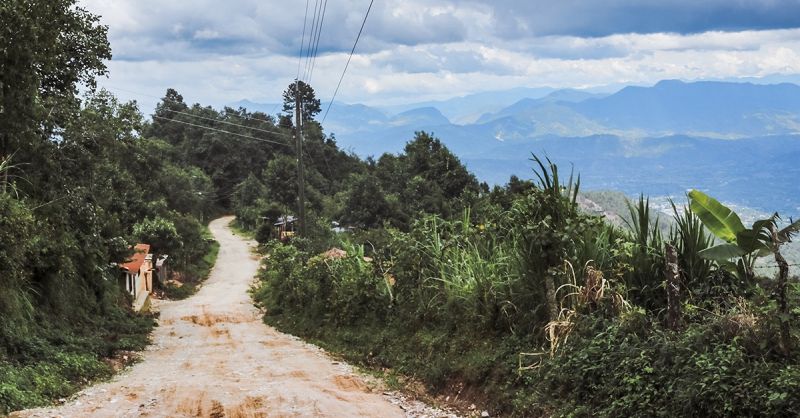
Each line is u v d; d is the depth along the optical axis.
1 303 12.68
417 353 11.82
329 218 77.56
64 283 18.59
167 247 51.50
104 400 9.84
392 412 8.71
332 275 18.98
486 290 10.76
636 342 7.48
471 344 10.45
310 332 18.62
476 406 8.97
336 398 9.50
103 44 22.42
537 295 9.77
